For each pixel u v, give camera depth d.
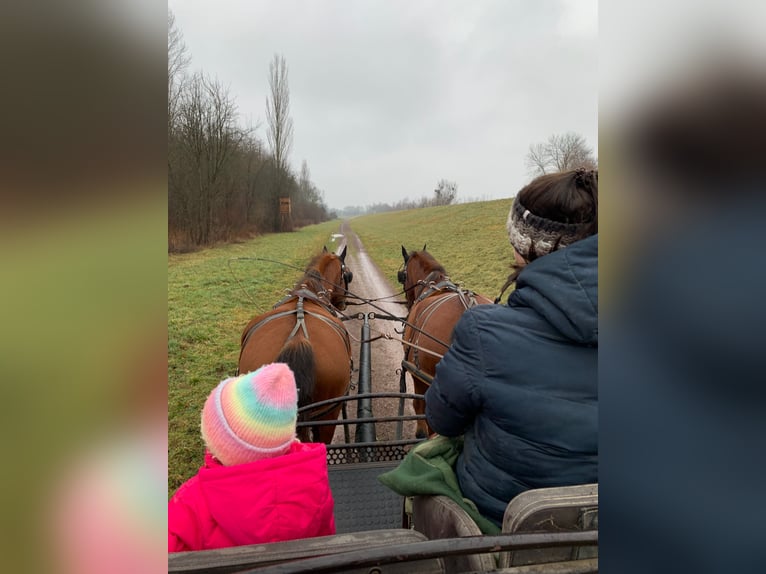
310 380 2.86
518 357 1.36
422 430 4.21
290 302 4.08
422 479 1.65
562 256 1.31
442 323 3.82
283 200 34.91
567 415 1.32
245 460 1.34
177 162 20.38
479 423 1.50
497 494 1.44
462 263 17.41
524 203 1.46
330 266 5.46
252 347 3.36
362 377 4.44
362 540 1.20
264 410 1.35
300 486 1.34
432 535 1.62
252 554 1.14
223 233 23.78
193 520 1.32
